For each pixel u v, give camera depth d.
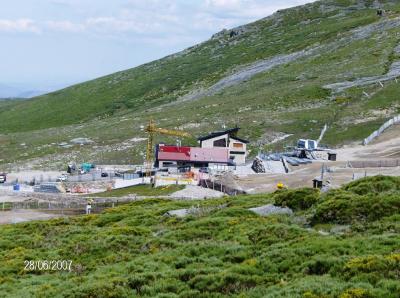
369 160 107.62
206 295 25.78
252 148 140.00
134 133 173.38
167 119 188.00
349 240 30.59
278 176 99.19
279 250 30.41
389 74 193.25
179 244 37.91
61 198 99.88
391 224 33.81
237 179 99.31
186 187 96.19
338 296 21.98
